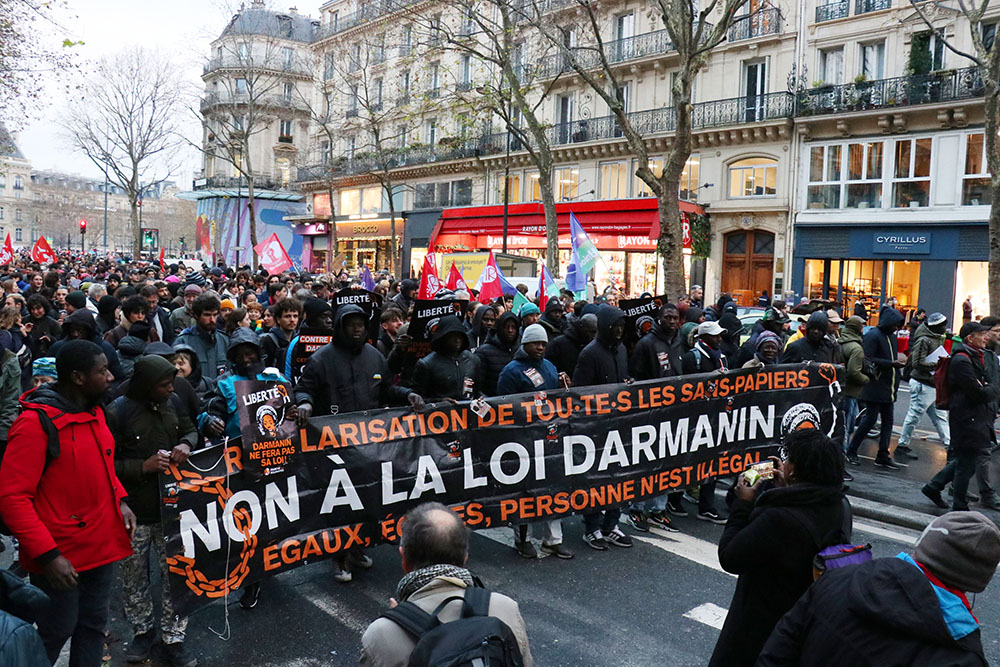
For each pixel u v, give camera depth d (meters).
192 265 35.56
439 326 6.21
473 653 2.11
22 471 3.45
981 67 12.57
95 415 3.75
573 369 7.78
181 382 4.77
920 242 22.92
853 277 24.72
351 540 5.31
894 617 2.11
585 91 31.77
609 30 30.75
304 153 54.19
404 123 38.12
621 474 6.42
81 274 22.89
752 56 26.66
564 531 6.97
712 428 6.90
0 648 2.34
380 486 5.41
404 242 39.47
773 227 26.17
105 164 49.38
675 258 13.90
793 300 17.55
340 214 44.75
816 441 3.03
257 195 51.56
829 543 2.92
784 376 7.25
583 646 4.74
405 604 2.30
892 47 23.55
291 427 5.04
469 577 2.45
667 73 28.97
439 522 2.51
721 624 5.08
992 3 21.66
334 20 45.12
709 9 12.97
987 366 8.23
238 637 4.82
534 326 6.33
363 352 6.01
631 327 7.89
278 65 51.22
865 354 9.21
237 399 4.85
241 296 14.23
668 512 7.41
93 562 3.69
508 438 5.93
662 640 4.85
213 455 4.70
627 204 28.17
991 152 12.58
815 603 2.36
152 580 5.60
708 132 27.06
